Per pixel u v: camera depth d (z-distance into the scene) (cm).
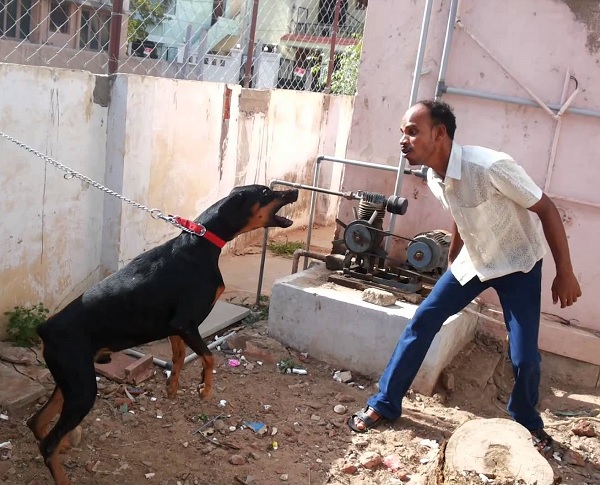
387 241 558
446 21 532
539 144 521
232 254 800
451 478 321
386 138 568
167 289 340
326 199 1011
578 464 418
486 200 377
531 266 392
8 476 347
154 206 628
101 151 562
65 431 325
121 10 557
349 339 502
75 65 838
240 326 564
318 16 1425
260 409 440
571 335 518
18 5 770
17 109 471
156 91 598
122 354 475
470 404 484
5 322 490
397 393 426
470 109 535
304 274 558
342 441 416
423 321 416
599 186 510
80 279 564
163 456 379
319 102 976
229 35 1040
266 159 854
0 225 473
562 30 502
